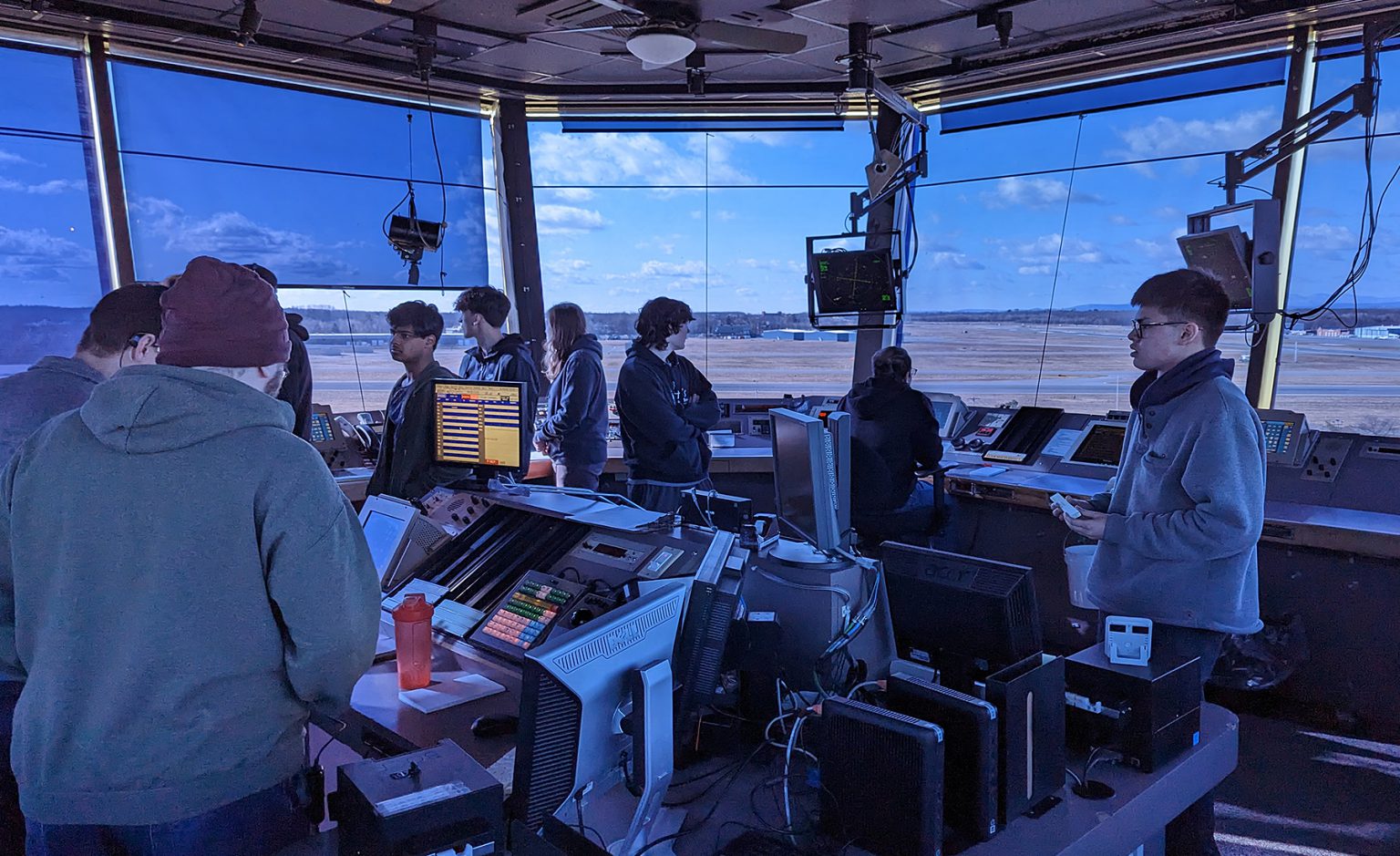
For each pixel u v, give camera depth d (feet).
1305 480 10.75
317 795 4.22
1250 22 11.91
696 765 4.73
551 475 14.11
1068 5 11.80
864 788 3.89
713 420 11.62
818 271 13.80
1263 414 11.32
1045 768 4.22
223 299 3.82
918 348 16.53
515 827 3.08
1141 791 4.40
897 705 4.19
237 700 3.81
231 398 3.78
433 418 8.93
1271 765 9.14
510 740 4.73
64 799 3.66
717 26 10.02
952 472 12.82
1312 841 7.77
